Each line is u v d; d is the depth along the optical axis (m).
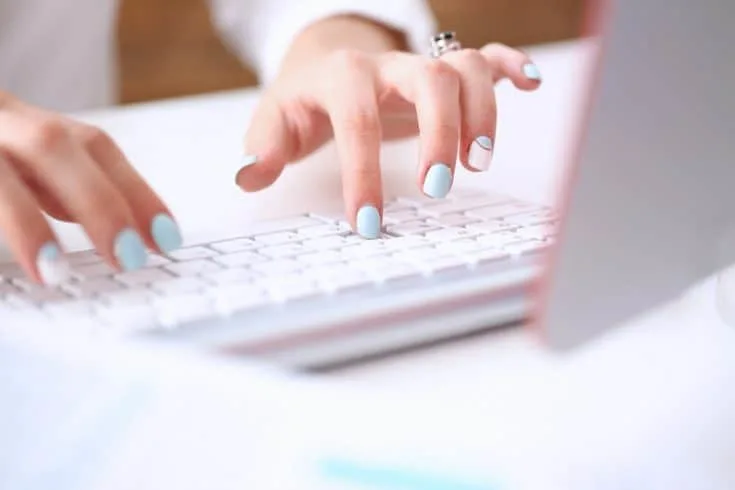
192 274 0.44
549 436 0.32
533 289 0.36
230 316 0.38
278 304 0.39
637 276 0.36
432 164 0.52
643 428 0.33
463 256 0.45
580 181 0.32
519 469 0.29
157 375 0.34
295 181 0.63
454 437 0.31
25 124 0.47
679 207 0.35
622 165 0.33
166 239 0.46
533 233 0.49
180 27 1.83
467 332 0.40
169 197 0.61
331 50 0.82
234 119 0.83
